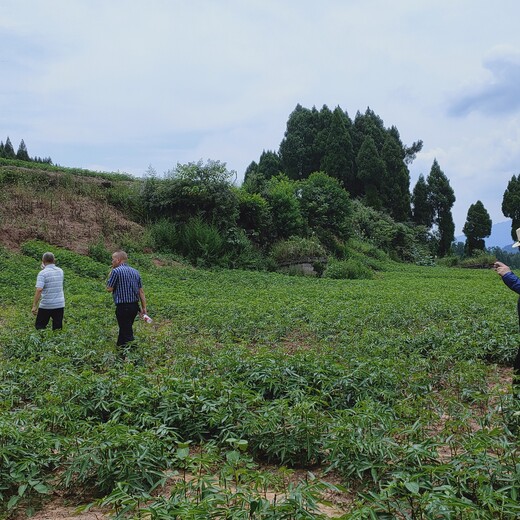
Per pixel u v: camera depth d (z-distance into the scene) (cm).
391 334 1016
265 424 498
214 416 516
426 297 1780
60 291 1086
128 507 355
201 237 2617
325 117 5631
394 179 5628
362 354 845
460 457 405
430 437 486
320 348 992
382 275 3322
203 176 2755
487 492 347
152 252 2523
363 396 615
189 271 2322
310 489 347
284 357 721
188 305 1474
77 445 457
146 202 2789
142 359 870
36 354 866
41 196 2598
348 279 2791
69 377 619
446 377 745
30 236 2269
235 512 328
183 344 926
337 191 3756
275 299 1706
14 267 1914
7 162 2950
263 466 497
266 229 3127
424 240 5694
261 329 1170
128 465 423
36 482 416
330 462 481
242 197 2981
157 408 554
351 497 427
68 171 3127
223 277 2306
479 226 6109
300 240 3073
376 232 4647
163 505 341
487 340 932
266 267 2830
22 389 685
